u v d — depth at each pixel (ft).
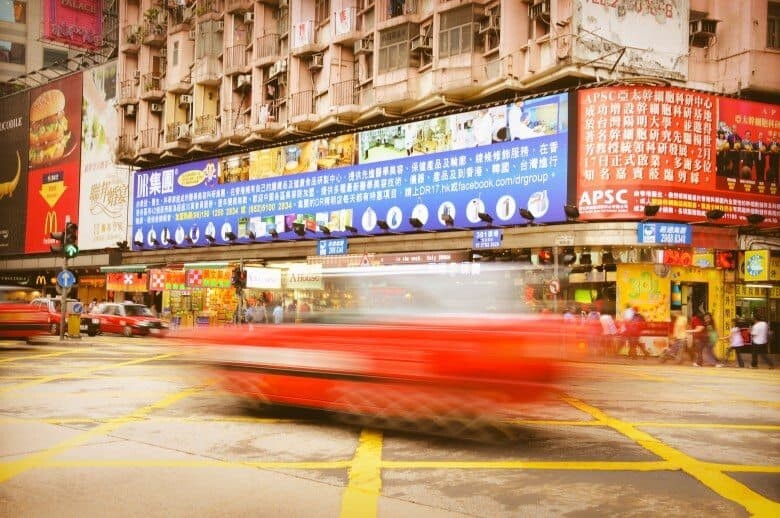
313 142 89.25
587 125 65.87
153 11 115.85
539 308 24.41
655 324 67.31
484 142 72.74
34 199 138.21
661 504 15.28
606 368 54.34
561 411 28.19
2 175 146.10
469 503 15.23
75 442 21.01
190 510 14.43
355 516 14.16
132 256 116.26
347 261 71.56
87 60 148.46
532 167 68.95
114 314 83.56
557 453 20.13
